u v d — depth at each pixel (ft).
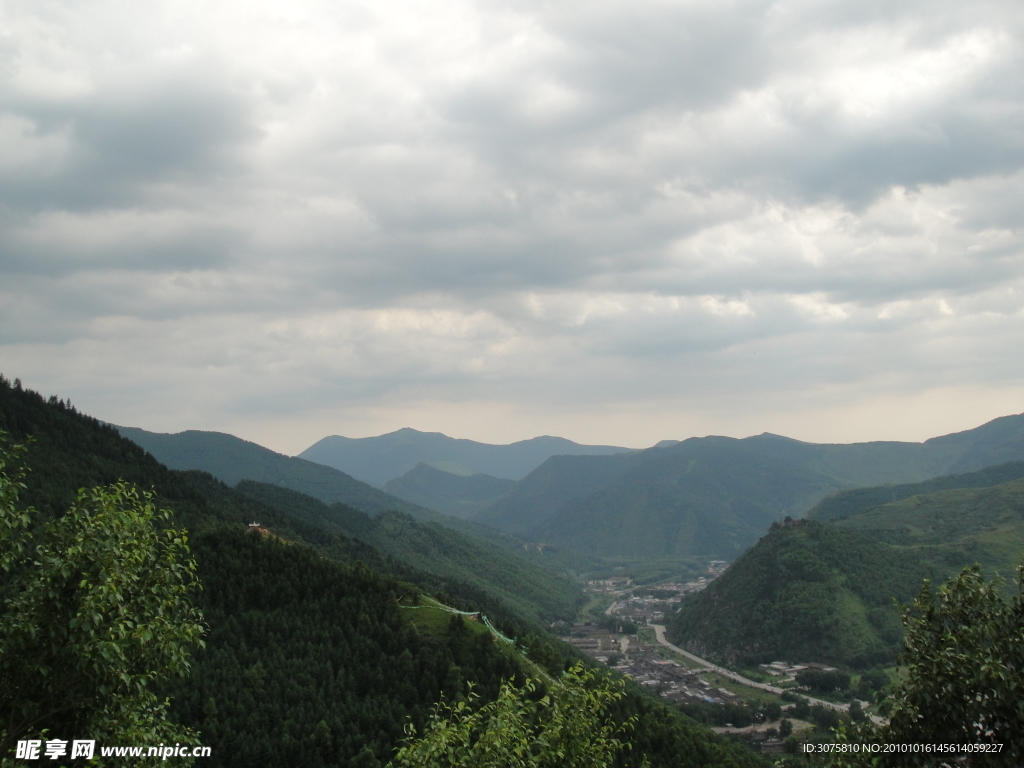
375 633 314.76
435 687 283.38
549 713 103.09
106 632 79.92
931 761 76.38
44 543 87.86
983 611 81.30
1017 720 72.33
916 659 81.56
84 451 487.20
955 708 74.69
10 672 80.43
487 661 301.22
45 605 82.17
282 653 290.35
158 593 90.89
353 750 246.88
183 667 92.84
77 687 82.69
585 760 98.53
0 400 473.26
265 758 238.89
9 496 83.46
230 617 305.12
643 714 299.17
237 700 259.60
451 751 86.38
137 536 89.56
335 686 277.03
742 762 285.23
